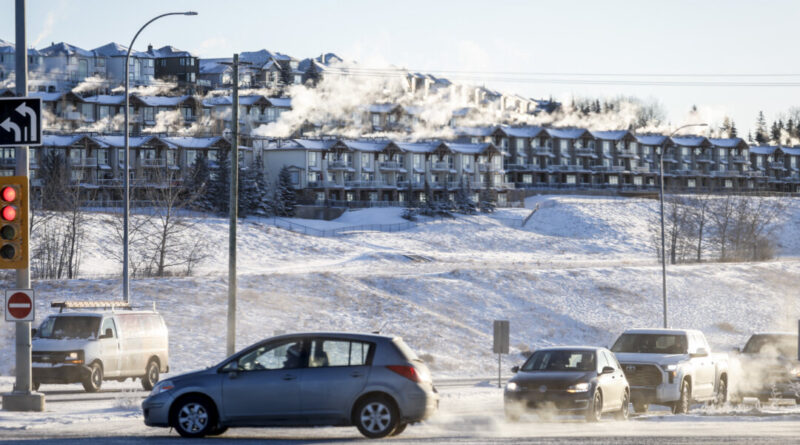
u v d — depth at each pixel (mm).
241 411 29594
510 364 88750
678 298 126562
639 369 44094
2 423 32969
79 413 36750
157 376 53656
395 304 104125
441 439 29188
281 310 96438
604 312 117062
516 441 28391
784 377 50281
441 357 86125
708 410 44812
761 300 130625
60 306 50656
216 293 98375
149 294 95625
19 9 36094
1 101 35281
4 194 35156
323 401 29438
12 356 71062
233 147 51156
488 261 169000
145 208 190625
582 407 36312
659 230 198375
